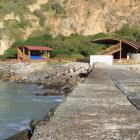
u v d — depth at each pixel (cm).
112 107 1085
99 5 11738
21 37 10694
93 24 11381
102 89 1731
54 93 4522
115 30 11306
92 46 8900
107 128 763
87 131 729
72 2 11881
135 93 1531
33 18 11388
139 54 7506
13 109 3338
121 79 2569
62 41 9675
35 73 7150
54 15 11575
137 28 11200
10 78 6912
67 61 8175
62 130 734
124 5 11888
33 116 2938
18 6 11706
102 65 5781
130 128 767
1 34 10375
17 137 1303
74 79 5628
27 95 4506
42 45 9725
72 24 11400
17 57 8944
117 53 7888
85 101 1224
